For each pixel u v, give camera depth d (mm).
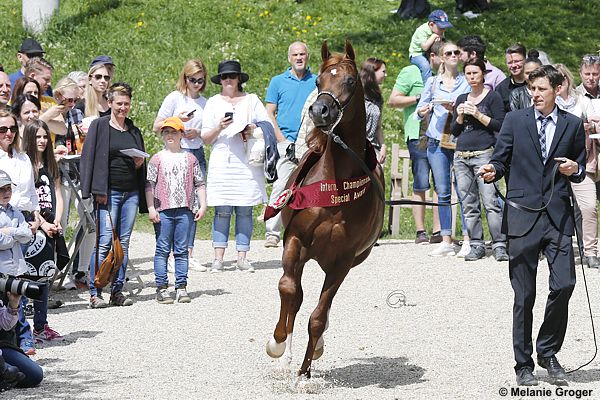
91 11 28531
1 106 13328
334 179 8648
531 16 28609
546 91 8906
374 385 8977
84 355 10227
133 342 10820
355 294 13531
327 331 11352
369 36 27578
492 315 12172
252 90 24641
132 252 17438
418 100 17547
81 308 12891
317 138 8852
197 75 15477
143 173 13312
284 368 9039
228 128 15219
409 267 15516
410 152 17797
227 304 12953
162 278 13211
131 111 23641
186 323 11820
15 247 9898
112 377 9258
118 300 13000
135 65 25734
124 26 27641
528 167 8953
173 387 8852
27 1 27688
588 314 12133
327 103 8352
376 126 16453
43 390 8789
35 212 11164
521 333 8875
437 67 17688
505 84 16328
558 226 8836
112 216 12969
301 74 17031
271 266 15867
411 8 28828
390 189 20594
